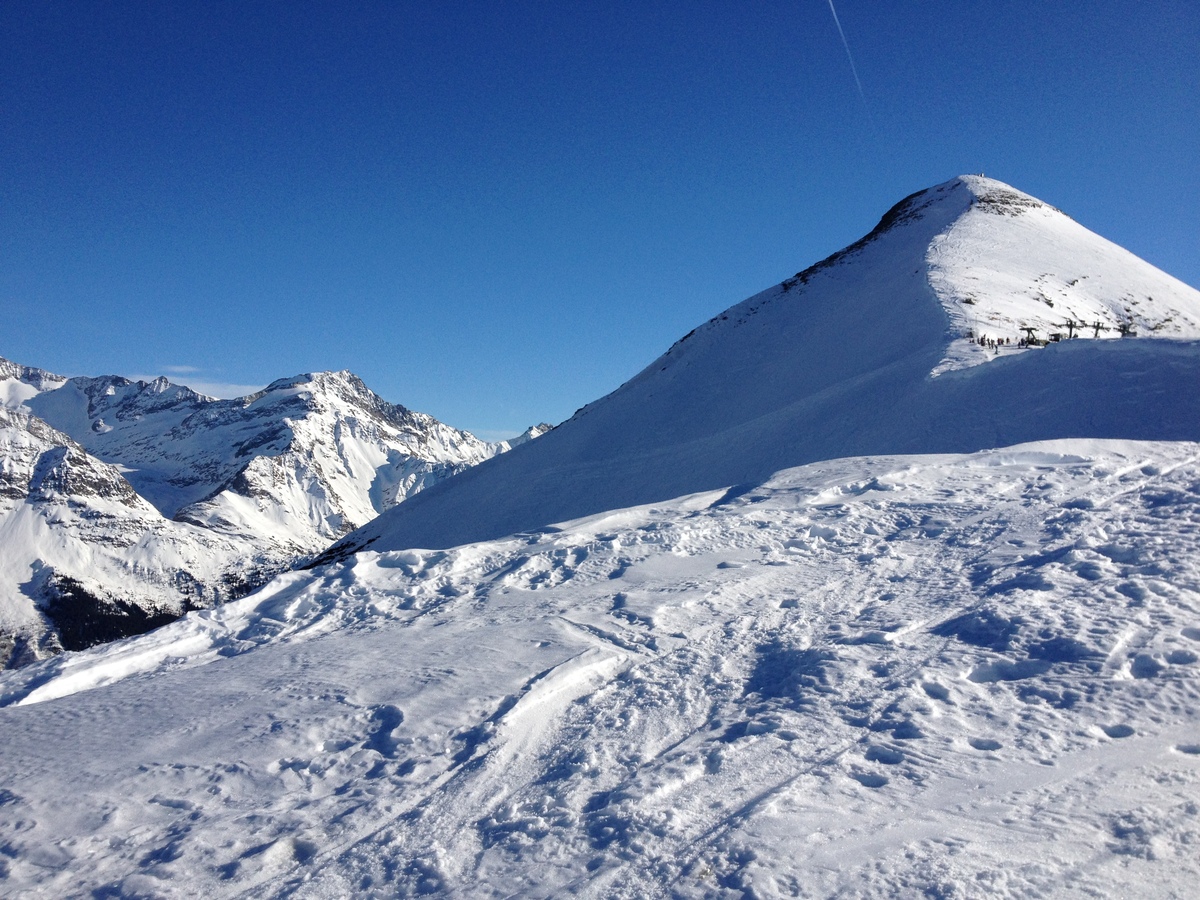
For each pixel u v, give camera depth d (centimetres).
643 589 1025
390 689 805
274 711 791
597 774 604
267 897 506
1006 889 409
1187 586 737
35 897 530
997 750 545
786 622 853
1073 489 1162
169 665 1067
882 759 557
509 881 489
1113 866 416
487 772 631
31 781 698
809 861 451
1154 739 529
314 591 1255
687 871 464
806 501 1352
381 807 600
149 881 532
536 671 802
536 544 1328
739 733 630
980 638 718
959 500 1209
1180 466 1188
